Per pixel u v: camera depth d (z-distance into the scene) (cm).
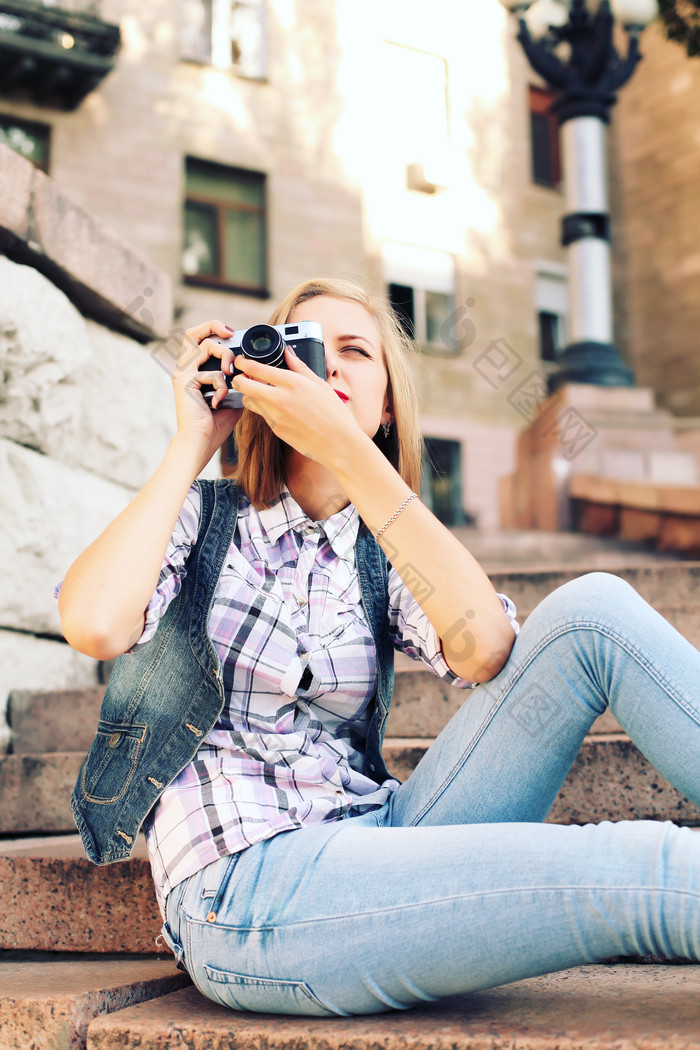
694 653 110
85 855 155
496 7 1195
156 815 118
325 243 1050
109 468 299
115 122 970
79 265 270
